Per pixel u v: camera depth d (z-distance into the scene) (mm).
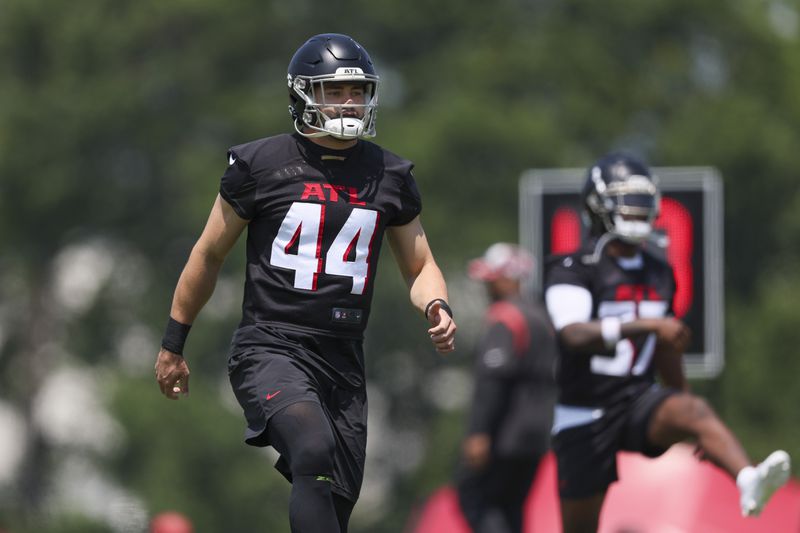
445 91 139500
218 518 128125
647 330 28500
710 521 37875
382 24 144625
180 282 23156
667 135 137625
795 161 136750
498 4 145000
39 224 145500
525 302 39781
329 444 21531
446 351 22516
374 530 139250
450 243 131250
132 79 142375
